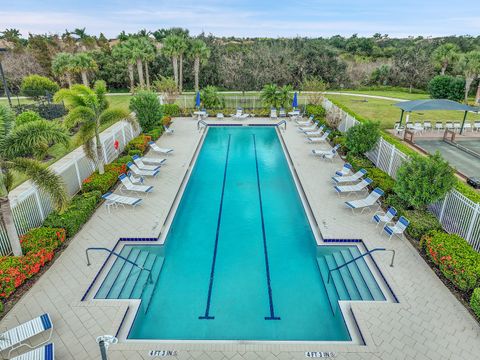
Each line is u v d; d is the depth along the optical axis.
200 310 8.92
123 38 50.44
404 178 11.64
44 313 8.24
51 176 9.51
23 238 10.27
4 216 9.12
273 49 45.66
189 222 13.13
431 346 7.39
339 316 8.63
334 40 68.44
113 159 17.78
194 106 31.52
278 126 26.00
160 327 8.36
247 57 43.25
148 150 20.09
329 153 18.47
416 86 46.31
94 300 8.68
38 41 47.94
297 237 12.15
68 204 9.78
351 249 11.04
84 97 14.08
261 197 15.21
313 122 26.23
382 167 16.55
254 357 7.21
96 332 7.74
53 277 9.48
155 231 11.80
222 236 12.24
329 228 11.92
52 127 9.83
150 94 22.39
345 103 35.75
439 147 20.95
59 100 14.02
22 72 40.69
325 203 13.70
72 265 9.99
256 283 9.94
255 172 18.08
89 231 11.73
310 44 47.78
